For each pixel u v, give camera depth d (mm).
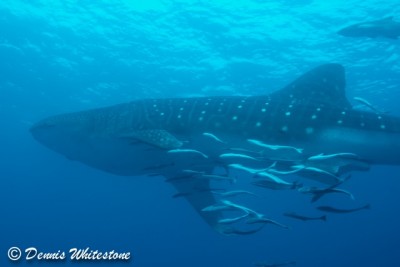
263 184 5535
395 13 15430
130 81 21844
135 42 18234
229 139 6801
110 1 15445
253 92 23219
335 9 15547
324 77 7348
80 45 18734
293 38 17734
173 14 16125
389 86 24328
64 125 7445
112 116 7488
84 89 23344
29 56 20016
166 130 7082
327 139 6320
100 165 8055
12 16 16953
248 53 18859
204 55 19125
